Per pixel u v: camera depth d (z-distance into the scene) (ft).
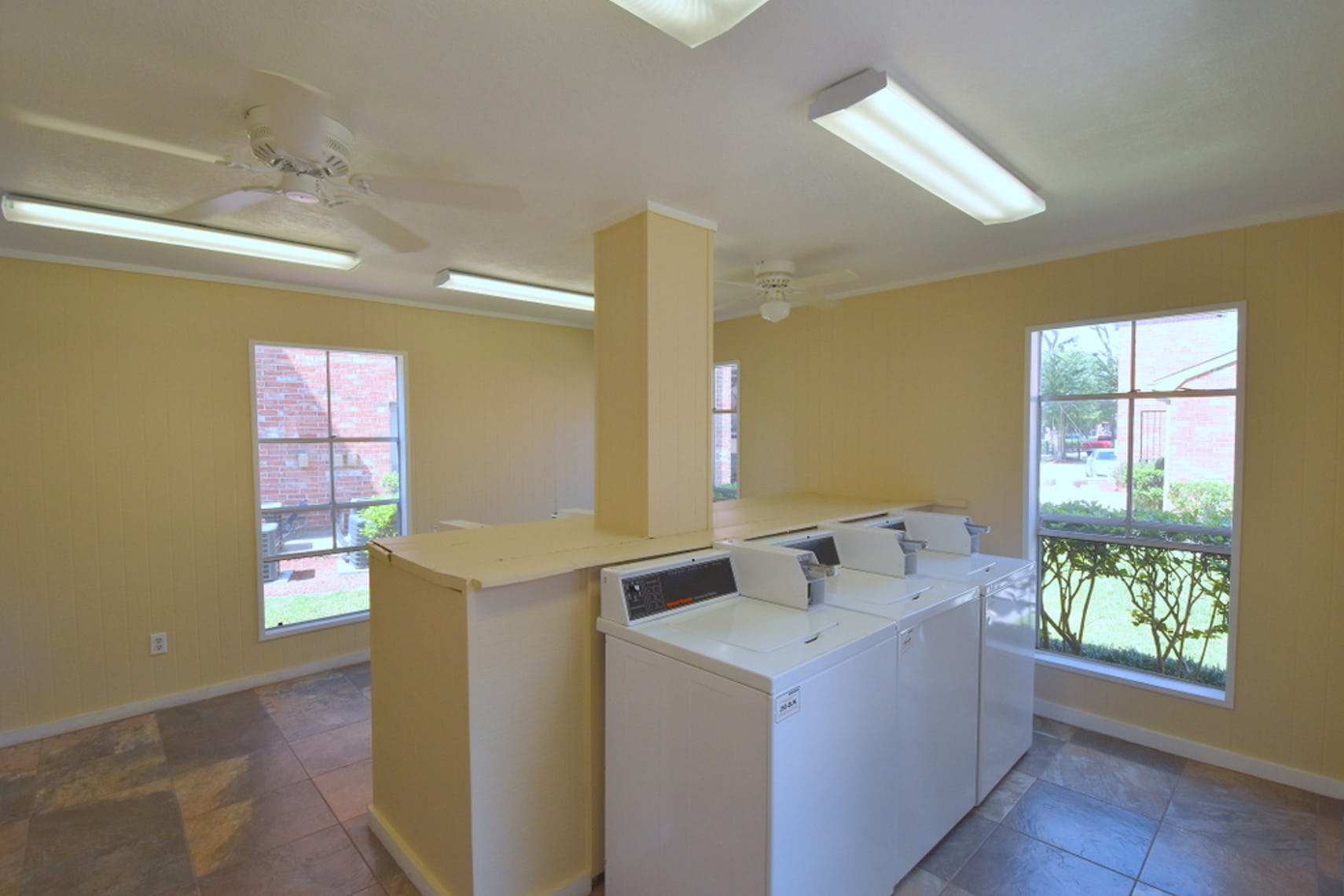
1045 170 7.03
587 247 9.74
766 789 5.03
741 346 15.34
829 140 6.26
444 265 10.91
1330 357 8.13
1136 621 9.97
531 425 16.37
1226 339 9.00
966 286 11.42
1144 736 9.57
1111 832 7.55
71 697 10.31
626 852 6.39
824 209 8.23
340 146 5.50
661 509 8.13
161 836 7.61
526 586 6.27
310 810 8.14
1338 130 6.12
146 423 10.98
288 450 12.69
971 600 7.85
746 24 4.41
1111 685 9.90
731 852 5.34
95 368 10.50
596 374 8.79
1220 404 9.07
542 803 6.46
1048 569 10.84
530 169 6.91
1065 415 10.54
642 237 7.97
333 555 13.32
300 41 4.54
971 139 6.26
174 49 4.62
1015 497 10.90
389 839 7.27
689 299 8.37
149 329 10.99
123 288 10.73
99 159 6.49
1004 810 8.02
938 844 7.34
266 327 12.21
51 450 10.14
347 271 11.41
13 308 9.81
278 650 12.42
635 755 6.25
